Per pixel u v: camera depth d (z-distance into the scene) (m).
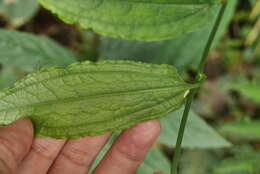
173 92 0.29
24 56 0.42
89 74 0.29
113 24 0.28
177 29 0.28
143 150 0.36
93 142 0.36
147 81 0.29
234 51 0.56
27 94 0.29
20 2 0.53
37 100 0.29
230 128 0.46
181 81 0.29
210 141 0.40
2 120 0.29
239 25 0.55
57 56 0.42
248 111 0.58
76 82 0.29
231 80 0.57
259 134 0.46
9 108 0.29
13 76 0.50
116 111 0.29
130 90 0.29
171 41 0.40
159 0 0.28
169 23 0.28
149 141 0.35
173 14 0.28
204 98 0.58
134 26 0.28
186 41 0.39
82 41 0.58
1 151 0.31
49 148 0.35
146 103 0.29
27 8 0.53
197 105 0.57
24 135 0.31
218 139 0.40
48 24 0.60
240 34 0.54
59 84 0.29
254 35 0.46
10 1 0.53
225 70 0.59
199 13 0.29
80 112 0.30
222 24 0.36
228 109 0.58
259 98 0.43
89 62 0.29
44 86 0.29
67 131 0.30
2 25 0.58
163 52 0.40
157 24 0.28
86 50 0.53
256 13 0.44
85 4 0.27
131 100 0.29
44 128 0.30
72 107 0.29
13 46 0.42
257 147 0.54
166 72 0.29
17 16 0.53
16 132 0.31
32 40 0.42
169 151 0.57
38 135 0.30
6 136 0.31
